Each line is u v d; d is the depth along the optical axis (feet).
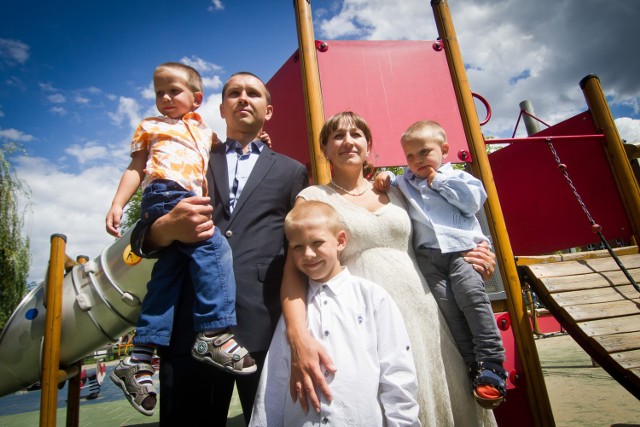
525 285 10.55
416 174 7.23
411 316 5.78
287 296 5.45
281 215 6.42
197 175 5.99
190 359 5.24
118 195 5.83
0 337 9.25
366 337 5.13
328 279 5.65
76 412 11.53
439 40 11.48
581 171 13.52
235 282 5.55
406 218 6.55
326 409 4.57
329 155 6.82
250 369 5.02
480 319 6.05
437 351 5.78
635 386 7.79
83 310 9.26
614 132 12.37
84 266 9.86
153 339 5.09
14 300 42.75
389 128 10.37
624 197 12.09
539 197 15.05
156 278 5.52
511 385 8.76
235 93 6.96
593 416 11.96
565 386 16.76
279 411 4.89
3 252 42.32
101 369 38.01
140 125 6.36
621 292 9.43
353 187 6.91
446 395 5.54
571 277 9.80
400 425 4.54
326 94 10.19
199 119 6.86
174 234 5.32
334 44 10.66
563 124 14.11
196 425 5.11
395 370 4.89
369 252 6.17
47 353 8.36
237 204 6.10
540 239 15.08
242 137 7.04
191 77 6.82
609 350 8.10
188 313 5.43
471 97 10.90
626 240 12.51
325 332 5.13
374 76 10.66
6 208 43.34
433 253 6.68
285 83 11.68
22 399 33.78
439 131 7.29
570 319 8.82
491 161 17.12
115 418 19.54
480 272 6.46
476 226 6.98
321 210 5.61
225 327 5.12
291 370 4.91
